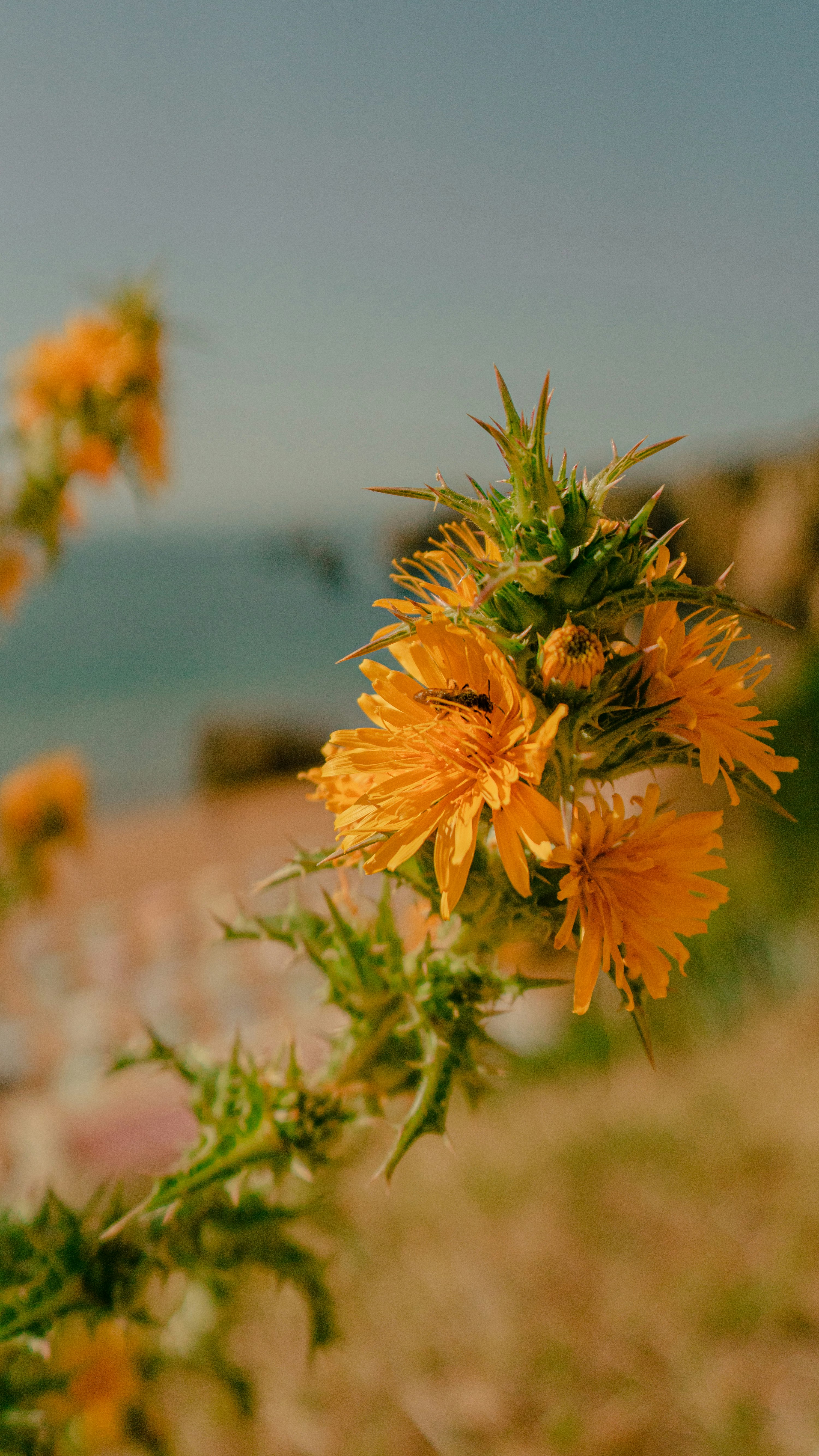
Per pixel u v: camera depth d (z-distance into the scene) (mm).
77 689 31047
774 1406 2756
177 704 28516
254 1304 3256
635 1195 3764
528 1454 2725
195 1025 7059
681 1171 3861
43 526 2553
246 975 7926
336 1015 1557
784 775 6559
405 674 1069
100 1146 4449
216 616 38594
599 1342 3057
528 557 996
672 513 11164
